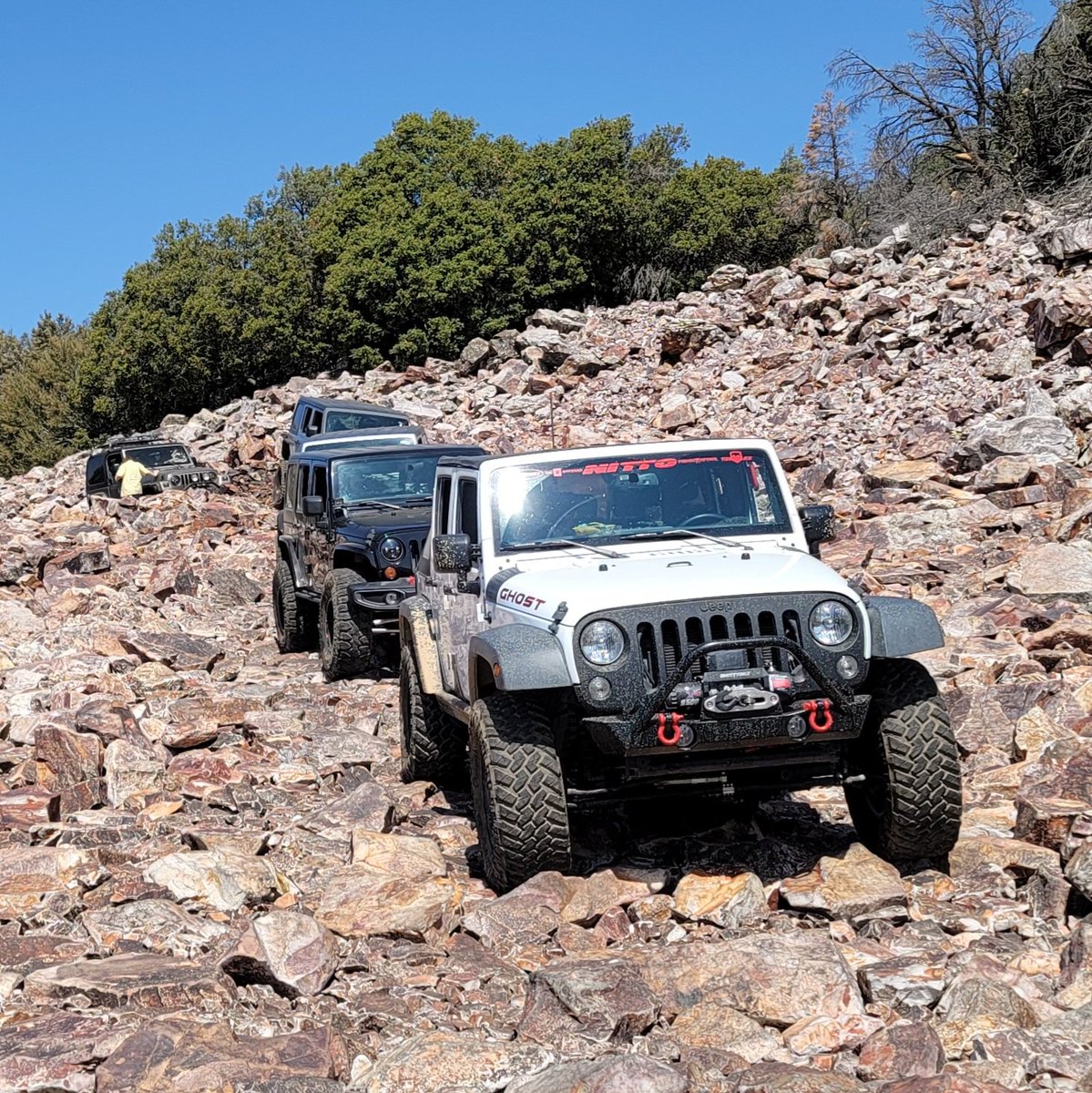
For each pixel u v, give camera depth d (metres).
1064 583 10.75
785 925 5.55
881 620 6.01
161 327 54.06
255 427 31.59
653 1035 4.63
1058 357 20.50
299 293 52.50
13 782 8.23
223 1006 4.91
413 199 52.84
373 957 5.38
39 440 67.00
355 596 11.68
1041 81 37.66
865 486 16.70
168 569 17.14
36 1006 4.88
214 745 9.19
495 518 6.96
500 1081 4.25
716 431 22.41
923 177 40.06
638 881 6.02
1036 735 7.61
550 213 49.69
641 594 5.87
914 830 5.90
